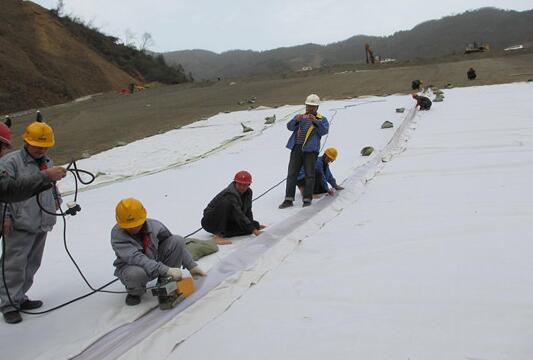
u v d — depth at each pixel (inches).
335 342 133.2
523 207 225.9
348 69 1825.8
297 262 195.9
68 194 385.7
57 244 256.7
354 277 172.1
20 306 171.9
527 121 460.8
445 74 1151.0
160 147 589.3
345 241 212.1
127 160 533.3
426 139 432.8
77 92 2004.2
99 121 987.9
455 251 183.2
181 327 150.3
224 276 188.7
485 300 145.0
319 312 150.6
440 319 138.0
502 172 298.5
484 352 121.1
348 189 304.3
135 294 169.5
